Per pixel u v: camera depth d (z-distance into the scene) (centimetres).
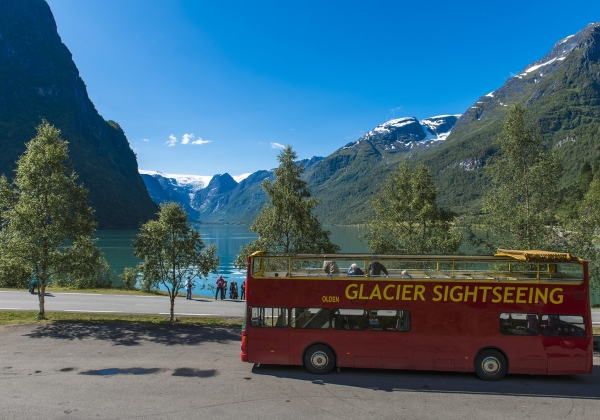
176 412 1185
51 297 3809
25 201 2517
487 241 3048
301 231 2877
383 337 1566
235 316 2997
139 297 3959
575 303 1525
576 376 1593
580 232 2656
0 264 2377
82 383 1423
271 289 1630
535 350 1513
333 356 1584
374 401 1304
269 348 1603
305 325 1602
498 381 1516
